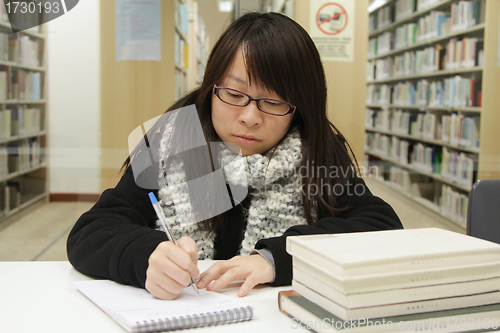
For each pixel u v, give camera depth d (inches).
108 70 83.7
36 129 109.7
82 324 20.8
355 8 82.2
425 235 23.8
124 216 34.2
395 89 129.2
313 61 34.7
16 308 22.8
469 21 103.0
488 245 21.1
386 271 18.7
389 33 123.6
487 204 41.1
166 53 83.3
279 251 27.1
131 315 20.5
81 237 30.5
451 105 109.8
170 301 23.1
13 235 100.7
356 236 23.5
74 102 109.2
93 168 112.0
